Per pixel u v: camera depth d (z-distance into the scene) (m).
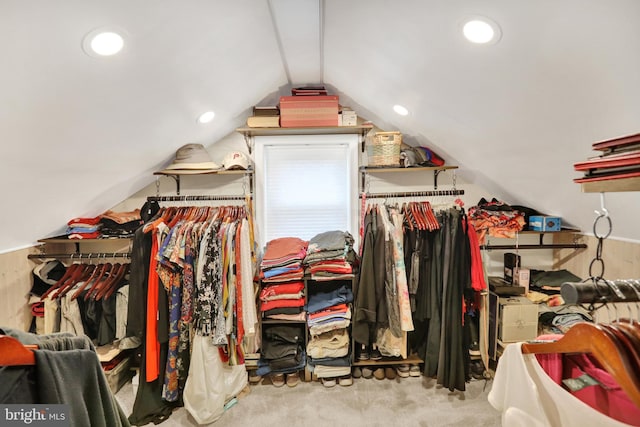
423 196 2.89
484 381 2.51
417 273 2.36
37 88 1.12
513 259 2.66
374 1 1.18
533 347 0.80
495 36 1.10
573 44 0.98
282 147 2.92
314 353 2.44
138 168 2.35
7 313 2.10
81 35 1.01
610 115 1.18
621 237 2.12
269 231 2.97
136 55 1.21
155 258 2.11
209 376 2.13
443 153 2.66
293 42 1.73
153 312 2.12
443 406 2.25
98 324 2.31
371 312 2.28
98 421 0.88
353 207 2.92
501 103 1.48
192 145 2.57
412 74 1.63
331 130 2.76
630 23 0.82
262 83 2.27
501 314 2.40
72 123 1.41
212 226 2.19
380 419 2.14
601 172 0.73
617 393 0.75
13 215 1.87
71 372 0.83
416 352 2.65
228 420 2.15
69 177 1.87
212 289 2.12
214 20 1.26
